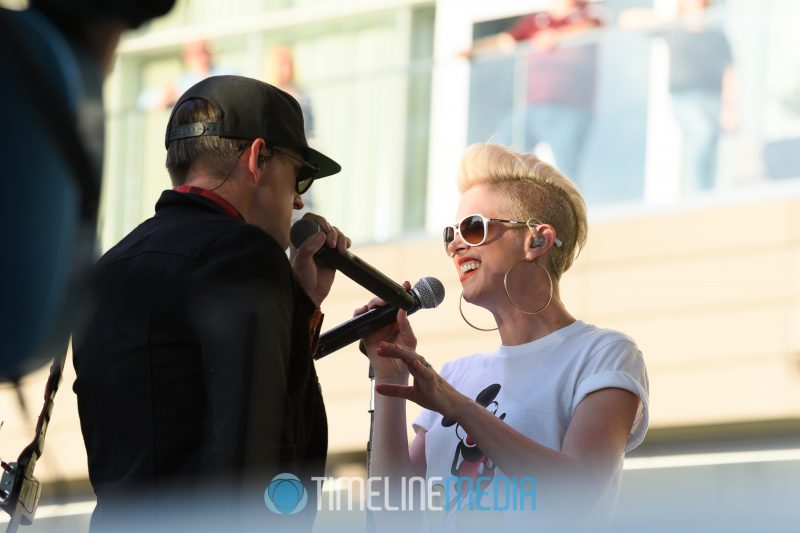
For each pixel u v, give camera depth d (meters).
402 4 30.50
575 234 10.34
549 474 8.70
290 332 7.66
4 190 4.75
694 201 26.61
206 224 7.89
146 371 7.57
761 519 6.25
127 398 7.61
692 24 25.98
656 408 26.28
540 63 26.80
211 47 31.47
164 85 30.86
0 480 8.06
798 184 25.86
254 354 7.29
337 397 27.19
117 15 5.22
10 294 4.77
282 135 8.47
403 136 28.36
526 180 10.26
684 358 26.41
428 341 27.22
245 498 7.07
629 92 26.47
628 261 27.19
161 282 7.65
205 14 31.69
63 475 25.16
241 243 7.69
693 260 26.67
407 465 10.11
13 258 4.76
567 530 8.59
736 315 26.14
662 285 26.75
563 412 9.46
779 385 25.50
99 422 7.74
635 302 27.06
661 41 26.09
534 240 10.06
